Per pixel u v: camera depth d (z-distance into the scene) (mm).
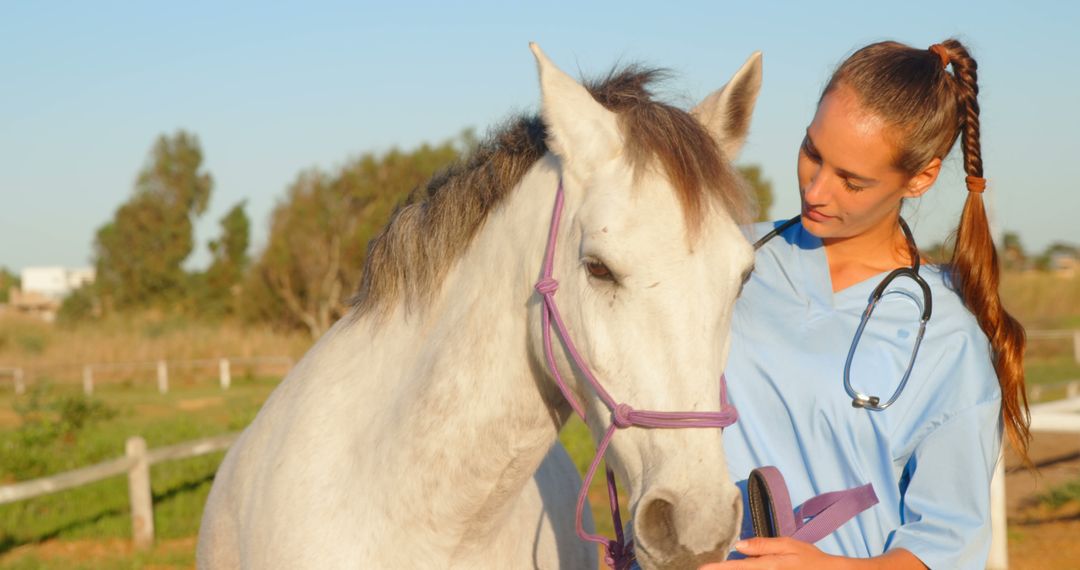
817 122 1832
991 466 1859
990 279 1919
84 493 8781
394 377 2066
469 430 1907
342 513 1997
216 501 2408
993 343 1936
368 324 2191
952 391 1860
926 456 1856
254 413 13234
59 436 11070
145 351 24000
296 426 2150
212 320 36531
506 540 2096
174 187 43781
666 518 1606
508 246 1905
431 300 2043
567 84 1792
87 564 6344
